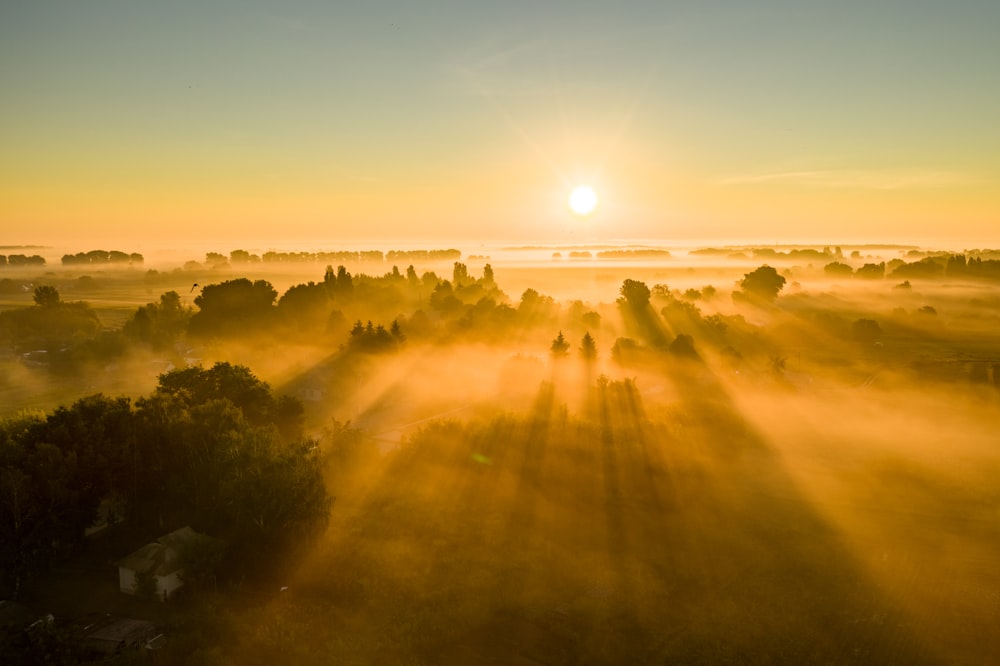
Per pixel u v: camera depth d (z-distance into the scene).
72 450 54.00
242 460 54.53
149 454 59.28
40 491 50.00
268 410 78.69
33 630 39.44
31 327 155.75
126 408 61.72
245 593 47.69
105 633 41.88
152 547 48.00
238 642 41.28
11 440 53.31
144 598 46.06
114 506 58.31
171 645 40.00
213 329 156.75
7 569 47.16
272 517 49.78
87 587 48.12
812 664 40.28
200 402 73.75
